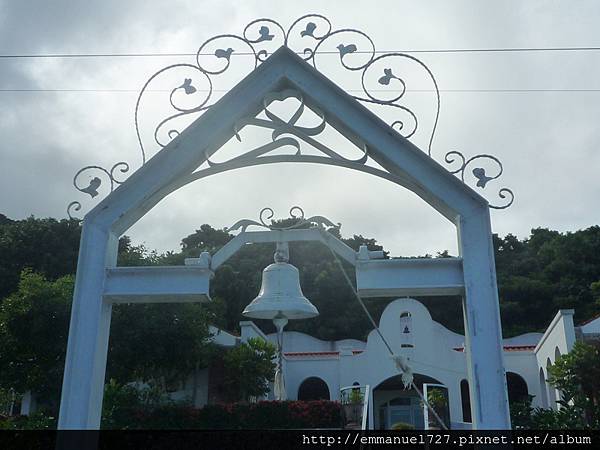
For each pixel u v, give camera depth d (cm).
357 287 427
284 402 1473
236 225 487
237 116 454
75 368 409
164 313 1614
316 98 450
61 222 2858
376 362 2066
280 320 563
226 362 1841
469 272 411
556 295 3259
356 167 464
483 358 392
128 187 445
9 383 1486
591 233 3756
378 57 461
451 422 1648
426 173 432
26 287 1538
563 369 1337
